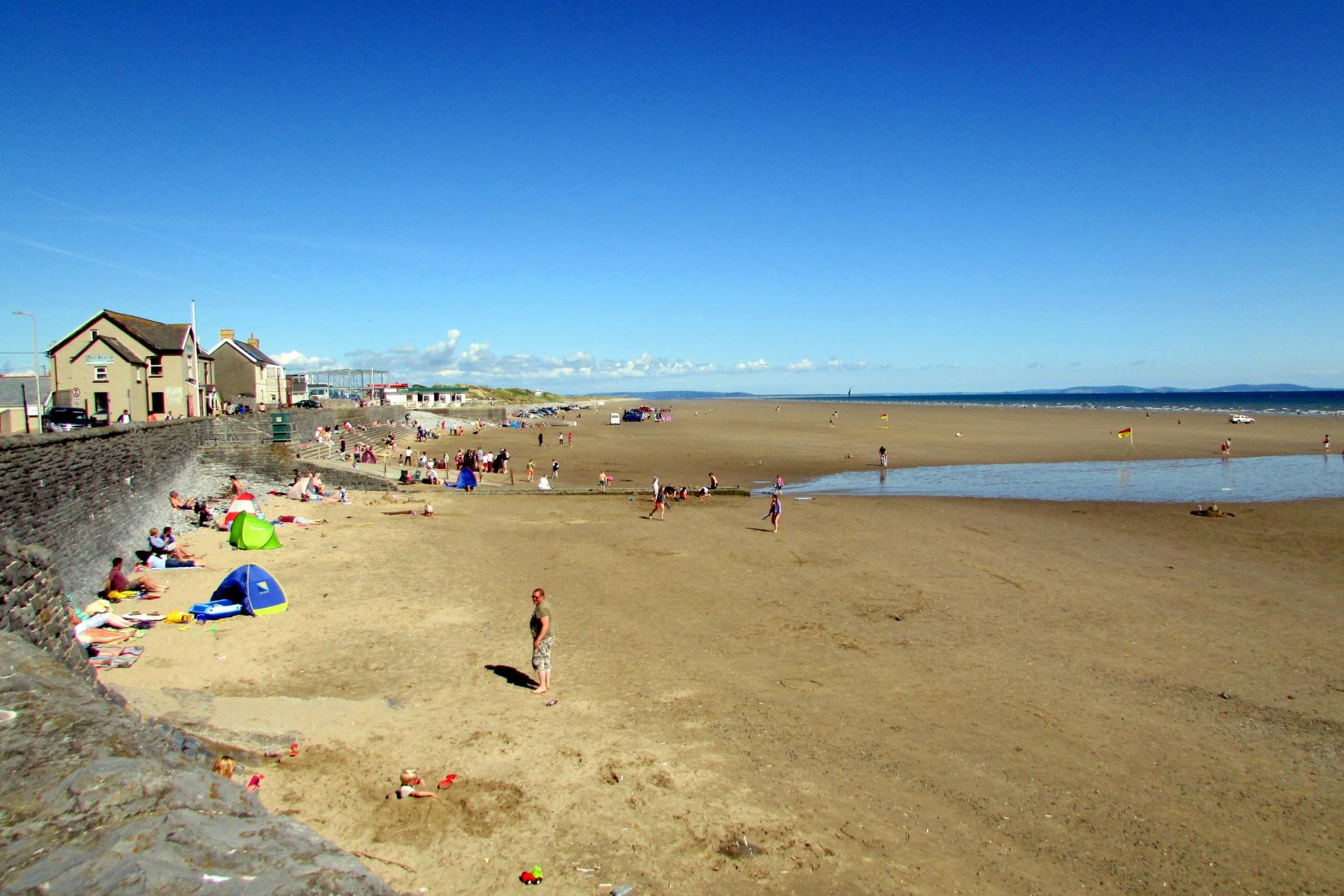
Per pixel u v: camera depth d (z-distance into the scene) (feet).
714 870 28.40
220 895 12.13
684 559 83.46
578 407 646.33
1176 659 52.65
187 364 159.02
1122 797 34.78
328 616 59.98
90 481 66.90
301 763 34.22
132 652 49.06
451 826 30.32
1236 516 108.58
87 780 15.40
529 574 75.82
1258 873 29.48
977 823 32.45
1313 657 53.16
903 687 47.37
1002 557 84.17
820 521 107.55
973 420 366.63
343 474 133.49
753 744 39.24
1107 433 272.92
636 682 47.70
